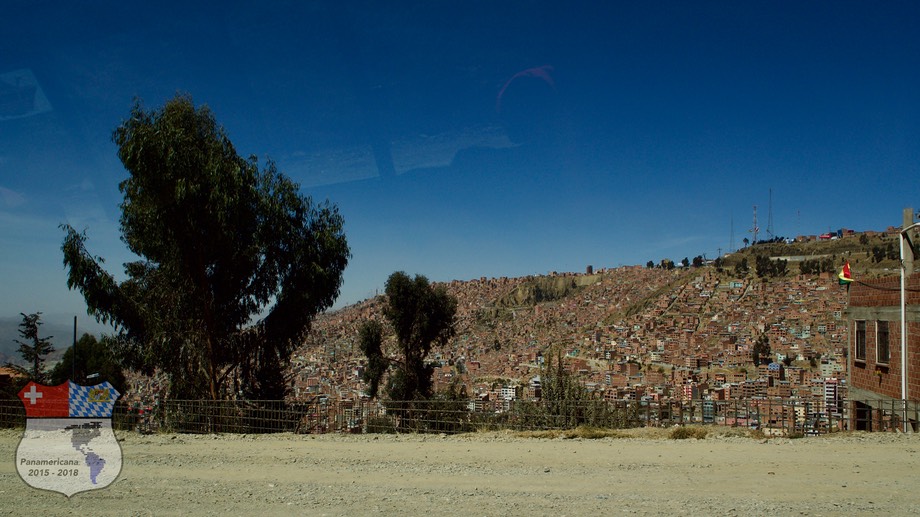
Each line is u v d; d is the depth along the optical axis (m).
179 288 18.36
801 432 12.61
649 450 10.63
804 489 7.66
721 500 7.17
